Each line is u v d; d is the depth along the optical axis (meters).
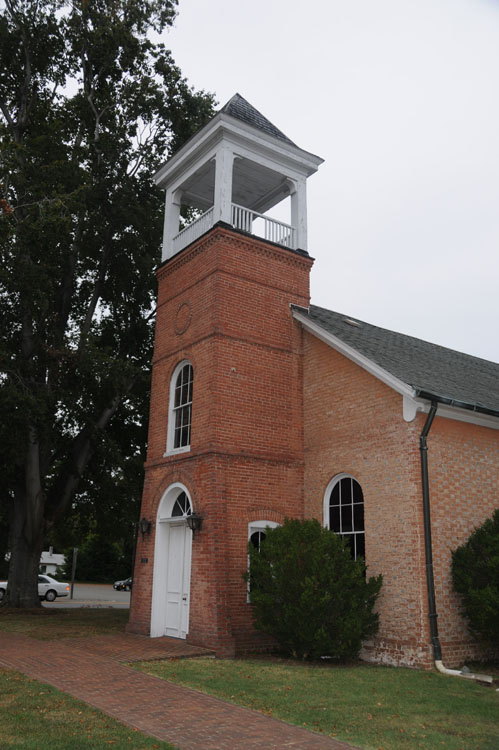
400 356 15.08
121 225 21.02
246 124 15.18
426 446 11.50
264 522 13.18
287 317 14.94
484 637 10.70
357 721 7.00
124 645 11.91
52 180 18.16
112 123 21.19
